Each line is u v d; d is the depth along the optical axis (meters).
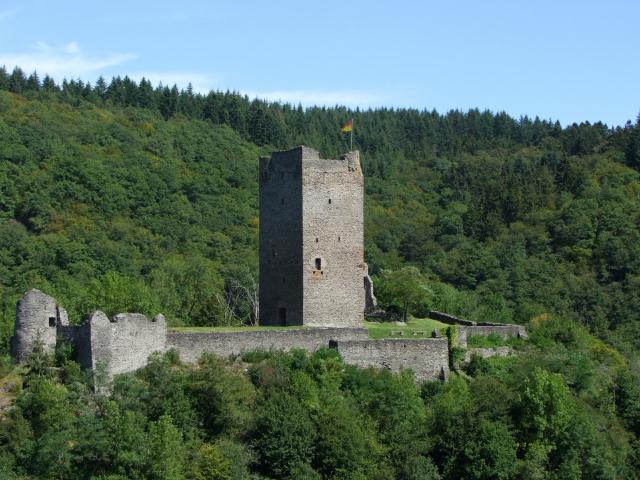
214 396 82.69
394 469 83.81
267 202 102.38
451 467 86.44
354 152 102.69
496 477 85.69
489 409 90.88
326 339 94.62
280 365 88.81
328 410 84.88
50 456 74.50
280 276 101.38
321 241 100.25
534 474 86.25
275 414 82.38
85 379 80.69
